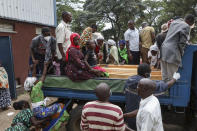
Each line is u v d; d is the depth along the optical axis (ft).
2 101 20.39
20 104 11.07
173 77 10.48
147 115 7.23
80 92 12.51
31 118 10.87
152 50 17.02
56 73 14.79
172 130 13.11
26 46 29.55
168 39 10.98
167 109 12.26
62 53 14.06
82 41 13.73
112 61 20.83
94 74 12.64
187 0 68.18
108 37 76.33
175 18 11.64
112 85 11.86
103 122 7.24
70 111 13.41
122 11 70.28
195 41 61.46
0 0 24.12
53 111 11.62
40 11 32.65
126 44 20.86
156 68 16.57
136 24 86.12
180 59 10.68
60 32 13.97
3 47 23.31
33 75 13.80
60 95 12.89
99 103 7.51
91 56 13.58
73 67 12.42
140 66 9.81
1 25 24.82
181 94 10.91
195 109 11.94
